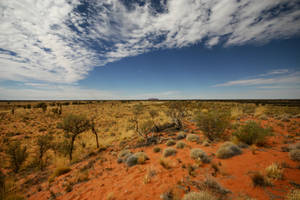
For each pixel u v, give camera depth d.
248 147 6.84
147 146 10.69
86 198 4.70
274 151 5.97
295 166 4.38
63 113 43.38
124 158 8.20
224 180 4.12
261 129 7.23
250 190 3.50
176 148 8.37
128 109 53.12
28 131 25.09
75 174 7.43
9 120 33.06
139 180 5.09
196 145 8.40
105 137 18.48
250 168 4.63
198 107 27.19
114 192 4.60
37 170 11.16
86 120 13.68
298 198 2.75
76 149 14.83
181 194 3.74
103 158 9.82
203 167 5.20
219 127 8.85
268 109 23.64
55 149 14.14
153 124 14.88
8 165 12.76
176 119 15.31
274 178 3.85
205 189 3.74
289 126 10.64
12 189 7.45
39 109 52.31
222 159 5.73
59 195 5.38
